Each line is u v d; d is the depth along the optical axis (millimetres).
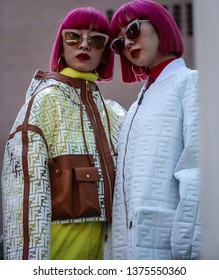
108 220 3303
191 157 3031
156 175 3098
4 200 3273
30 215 3160
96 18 3441
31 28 5746
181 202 2941
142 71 3576
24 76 5738
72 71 3482
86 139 3344
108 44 3523
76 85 3467
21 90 5734
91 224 3277
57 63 3537
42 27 5727
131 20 3328
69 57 3477
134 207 3086
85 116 3412
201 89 2355
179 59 3369
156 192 3080
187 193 2941
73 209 3221
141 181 3104
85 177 3232
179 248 2924
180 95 3205
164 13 3340
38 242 3127
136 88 5539
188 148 3039
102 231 3336
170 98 3205
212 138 2340
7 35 5770
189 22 5492
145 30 3305
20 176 3219
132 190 3133
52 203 3232
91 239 3279
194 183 2949
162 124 3168
